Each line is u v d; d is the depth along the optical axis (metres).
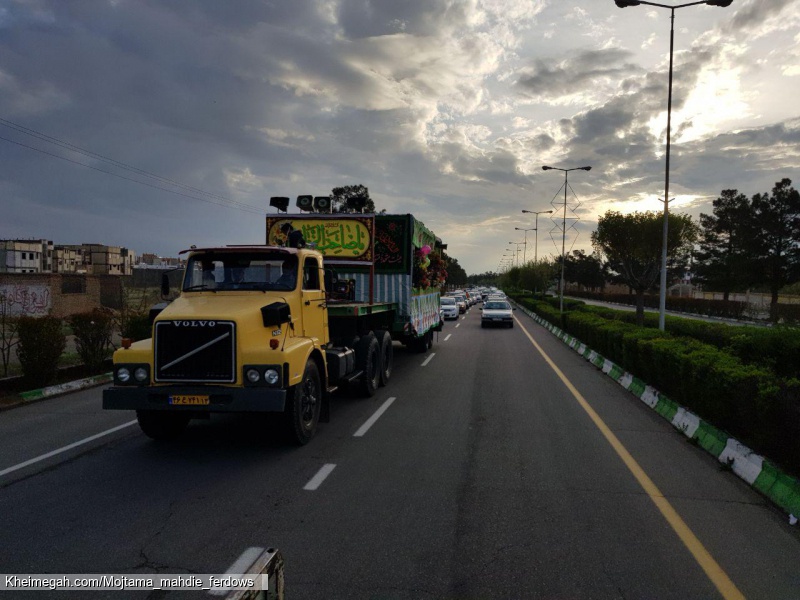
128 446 6.99
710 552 4.15
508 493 5.36
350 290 10.71
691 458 6.61
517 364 15.13
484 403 9.77
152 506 4.98
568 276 97.44
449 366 14.61
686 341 10.31
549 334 26.03
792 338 9.70
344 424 8.20
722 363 7.50
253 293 7.24
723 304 41.78
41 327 10.62
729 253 45.38
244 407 6.07
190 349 6.23
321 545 4.20
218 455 6.60
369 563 3.93
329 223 11.39
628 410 9.31
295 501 5.11
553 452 6.79
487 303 30.59
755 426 6.07
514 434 7.64
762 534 4.48
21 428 7.96
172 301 7.29
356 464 6.25
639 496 5.32
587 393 10.85
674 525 4.64
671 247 21.05
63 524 4.59
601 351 15.37
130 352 6.35
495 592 3.56
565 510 4.95
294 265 7.54
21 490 5.41
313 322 7.91
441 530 4.49
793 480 5.07
